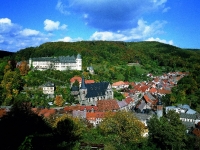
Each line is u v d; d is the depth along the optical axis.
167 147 76.12
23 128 56.56
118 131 76.69
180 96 191.88
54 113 133.12
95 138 76.75
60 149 57.09
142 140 75.75
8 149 46.41
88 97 178.25
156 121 78.25
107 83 192.00
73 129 74.44
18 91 181.75
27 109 64.81
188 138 86.38
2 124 55.31
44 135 59.19
